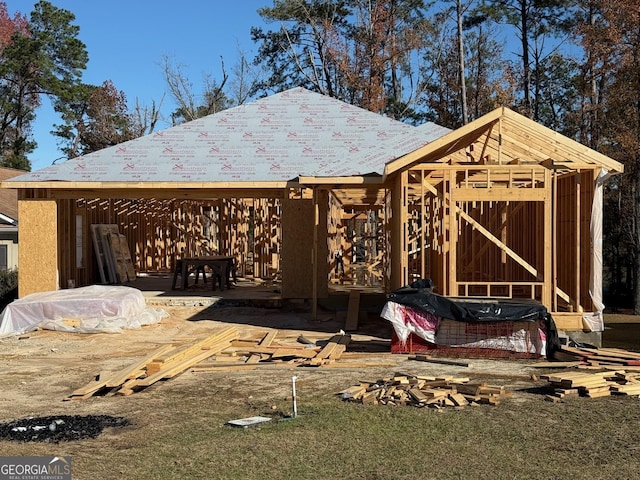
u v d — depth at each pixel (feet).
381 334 45.44
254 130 64.69
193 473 19.60
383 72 128.06
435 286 50.19
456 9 125.18
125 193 58.70
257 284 69.72
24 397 29.48
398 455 21.06
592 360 35.32
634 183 92.84
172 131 64.69
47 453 21.38
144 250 89.40
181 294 60.03
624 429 23.76
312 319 51.16
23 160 160.15
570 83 123.54
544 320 36.55
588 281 43.42
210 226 95.40
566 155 42.50
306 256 55.83
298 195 59.67
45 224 57.21
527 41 125.49
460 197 41.91
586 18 114.83
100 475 19.43
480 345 37.06
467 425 24.21
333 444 22.12
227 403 27.91
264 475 19.43
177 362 34.86
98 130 165.48
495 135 43.60
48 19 169.58
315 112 67.36
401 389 28.60
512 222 59.31
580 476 19.22
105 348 41.45
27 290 57.06
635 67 85.10
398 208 44.96
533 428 23.88
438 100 131.23
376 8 124.57
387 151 54.24
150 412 26.58
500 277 59.41
